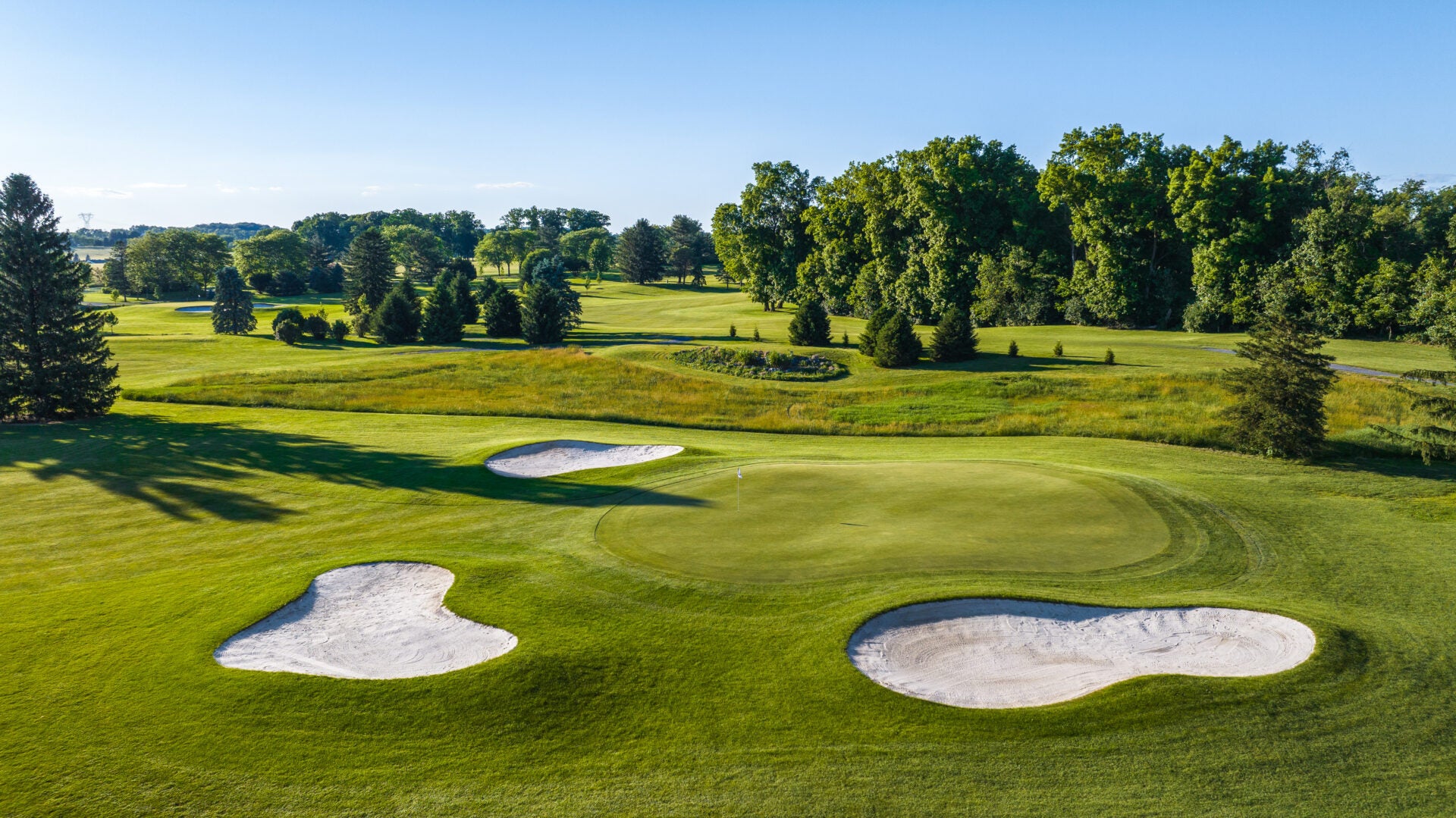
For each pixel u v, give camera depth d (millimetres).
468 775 11719
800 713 13047
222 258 150125
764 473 26984
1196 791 11164
